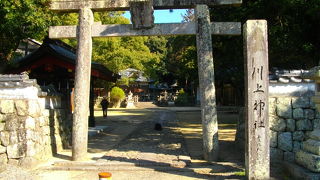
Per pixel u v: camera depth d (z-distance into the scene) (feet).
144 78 167.63
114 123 67.92
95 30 31.32
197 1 30.48
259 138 22.70
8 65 41.70
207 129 29.76
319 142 22.53
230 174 25.27
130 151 34.27
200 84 30.19
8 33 38.29
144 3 30.01
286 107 29.66
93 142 41.75
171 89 179.32
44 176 25.52
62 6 31.45
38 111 29.63
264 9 38.42
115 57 96.73
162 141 41.86
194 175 25.68
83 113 30.30
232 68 73.20
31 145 27.86
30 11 36.78
